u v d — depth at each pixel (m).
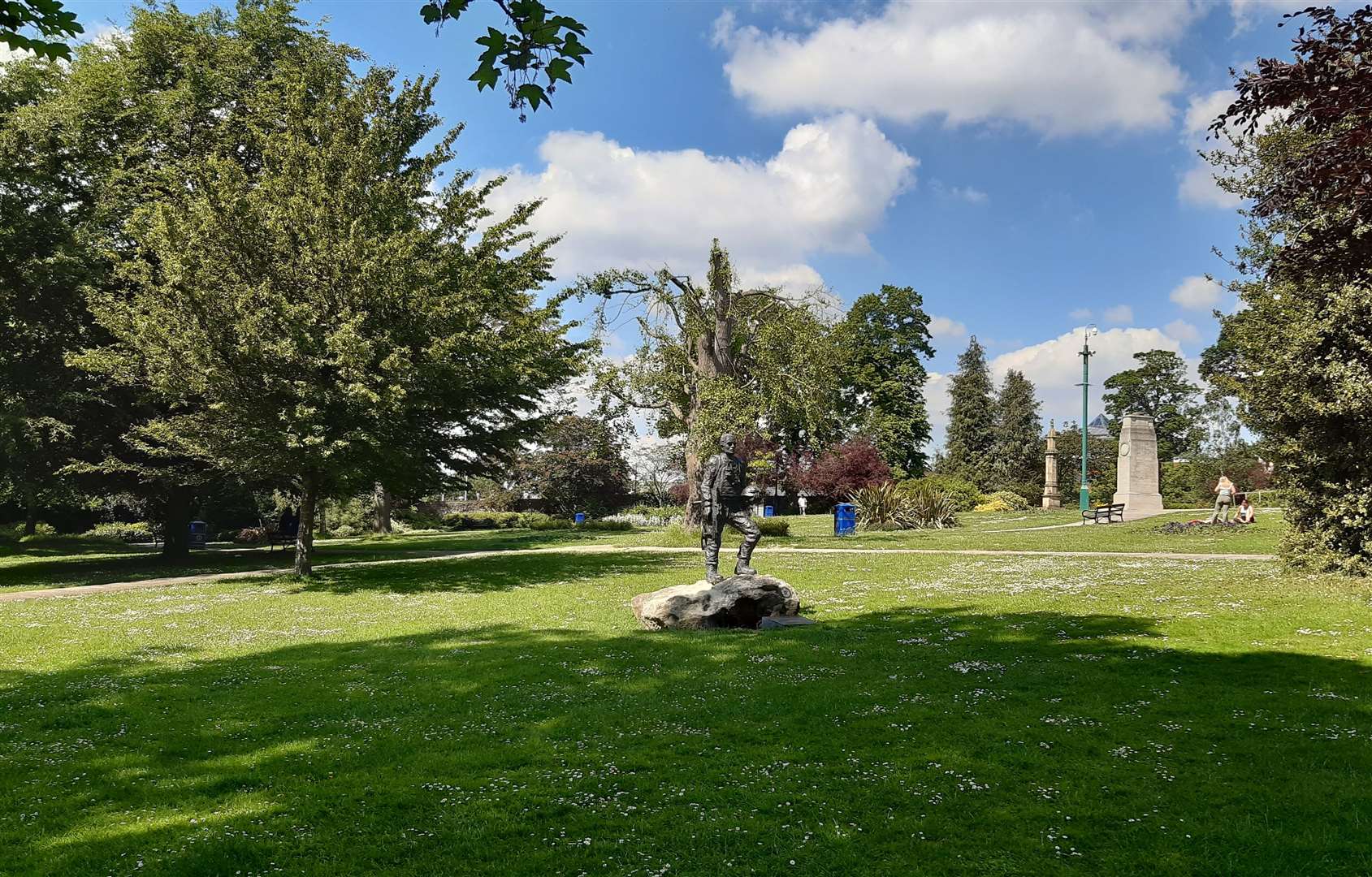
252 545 41.94
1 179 21.98
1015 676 8.81
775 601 13.37
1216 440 82.00
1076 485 66.81
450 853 4.98
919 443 66.56
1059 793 5.62
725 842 5.02
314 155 20.06
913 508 39.66
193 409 24.41
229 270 18.86
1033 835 5.00
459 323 20.34
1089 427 66.44
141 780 6.29
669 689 8.84
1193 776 5.81
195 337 17.98
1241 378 16.02
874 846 4.91
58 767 6.61
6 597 18.58
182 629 13.97
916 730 7.06
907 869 4.62
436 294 20.67
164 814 5.62
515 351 21.30
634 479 65.00
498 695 8.79
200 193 19.73
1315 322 14.08
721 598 13.12
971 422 79.81
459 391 21.52
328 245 19.06
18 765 6.64
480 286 21.28
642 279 31.80
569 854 4.91
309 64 25.88
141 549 40.53
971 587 16.62
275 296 18.25
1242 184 16.84
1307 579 14.43
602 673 9.73
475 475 25.22
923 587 16.98
